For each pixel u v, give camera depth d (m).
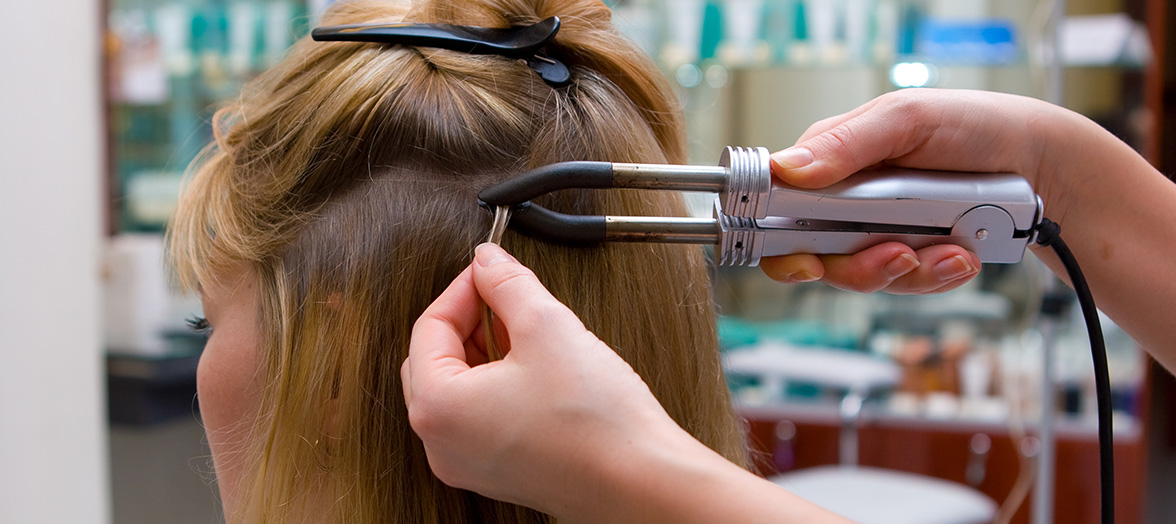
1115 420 1.60
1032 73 1.78
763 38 1.83
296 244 0.47
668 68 1.86
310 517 0.47
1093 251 0.52
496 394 0.35
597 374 0.34
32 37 0.76
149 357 1.38
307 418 0.46
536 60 0.49
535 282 0.38
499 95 0.47
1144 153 1.56
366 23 0.53
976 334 1.75
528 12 0.49
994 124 0.45
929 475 1.69
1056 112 0.49
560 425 0.34
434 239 0.45
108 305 1.38
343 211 0.47
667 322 0.50
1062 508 1.61
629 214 0.49
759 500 0.32
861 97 1.86
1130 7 1.65
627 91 0.52
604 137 0.48
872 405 1.73
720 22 1.84
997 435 1.66
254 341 0.49
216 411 0.52
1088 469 1.58
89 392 0.84
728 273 1.86
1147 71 1.55
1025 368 1.66
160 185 1.65
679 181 0.41
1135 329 0.54
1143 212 0.51
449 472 0.37
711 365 0.54
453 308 0.40
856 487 1.43
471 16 0.50
